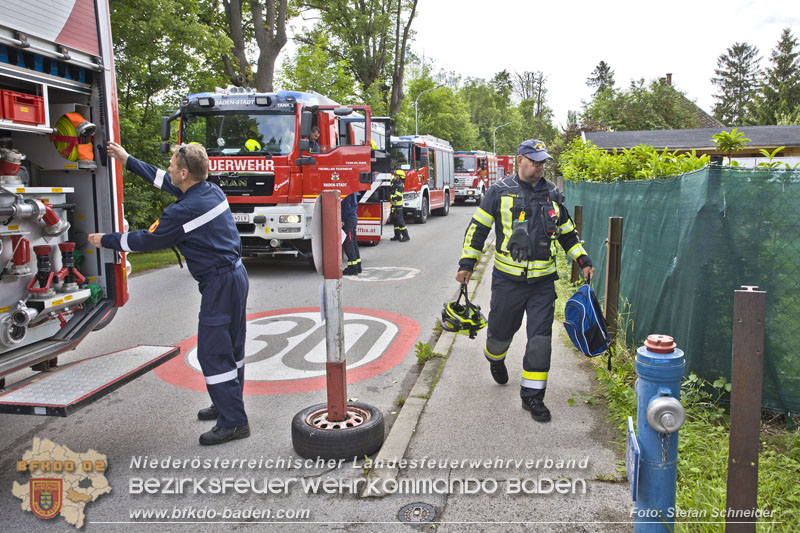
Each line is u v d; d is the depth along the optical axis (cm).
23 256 386
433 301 843
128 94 1374
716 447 353
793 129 2098
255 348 626
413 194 2061
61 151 443
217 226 386
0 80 396
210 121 1038
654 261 500
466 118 6362
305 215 1029
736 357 227
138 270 1143
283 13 1950
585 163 1030
